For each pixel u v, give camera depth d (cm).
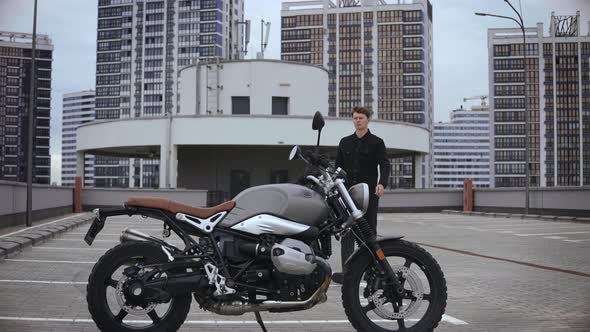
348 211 489
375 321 562
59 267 923
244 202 461
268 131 3678
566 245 1358
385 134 3903
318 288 448
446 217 2867
